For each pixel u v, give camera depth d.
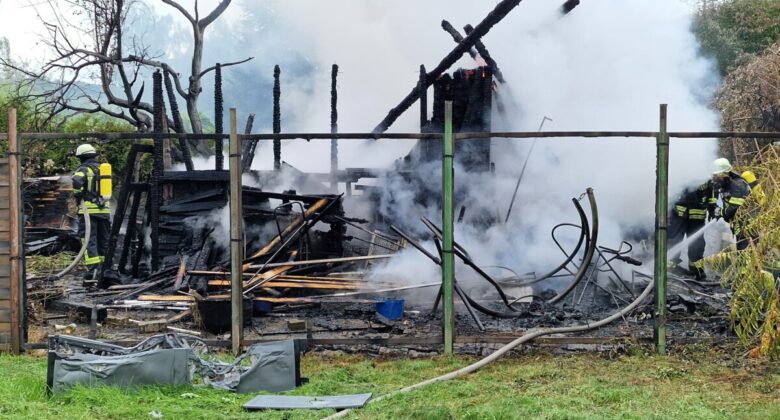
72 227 20.27
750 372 8.43
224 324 10.51
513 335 9.50
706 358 9.05
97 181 14.23
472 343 9.57
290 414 6.96
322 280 12.83
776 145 9.49
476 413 6.72
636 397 7.43
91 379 7.52
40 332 10.91
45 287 12.91
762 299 8.39
